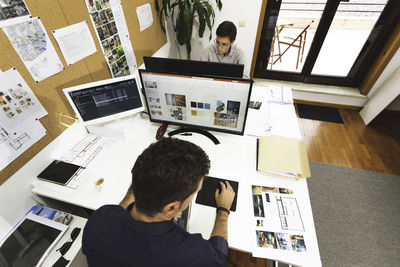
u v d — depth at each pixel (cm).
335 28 333
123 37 167
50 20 106
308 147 227
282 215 92
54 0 107
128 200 89
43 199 115
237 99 108
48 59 109
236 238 85
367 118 250
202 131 139
